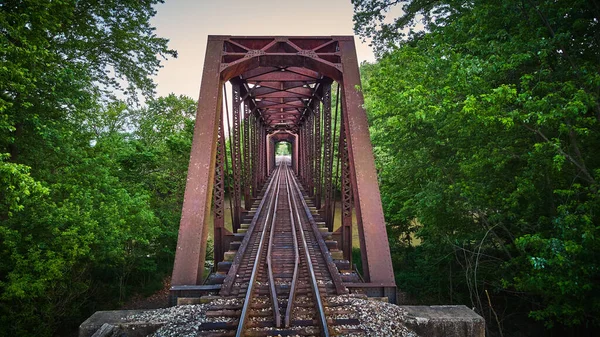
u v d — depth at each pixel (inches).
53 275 386.6
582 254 249.4
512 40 263.3
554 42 248.2
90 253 462.0
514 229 378.3
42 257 402.9
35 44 333.1
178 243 319.6
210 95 392.2
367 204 340.5
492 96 227.0
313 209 749.3
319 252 410.6
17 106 352.8
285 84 723.4
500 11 293.7
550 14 262.5
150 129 953.5
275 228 546.9
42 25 334.3
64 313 447.8
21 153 405.7
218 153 467.5
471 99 233.1
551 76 271.7
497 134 313.3
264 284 299.3
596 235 234.5
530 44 249.4
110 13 479.2
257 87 723.4
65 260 413.4
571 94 235.1
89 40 490.6
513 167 331.9
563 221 244.8
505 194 333.7
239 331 202.8
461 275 517.7
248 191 783.1
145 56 536.1
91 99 472.4
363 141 372.2
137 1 482.9
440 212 422.6
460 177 389.7
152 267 662.5
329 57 442.3
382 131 610.9
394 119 345.4
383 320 231.8
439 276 570.3
